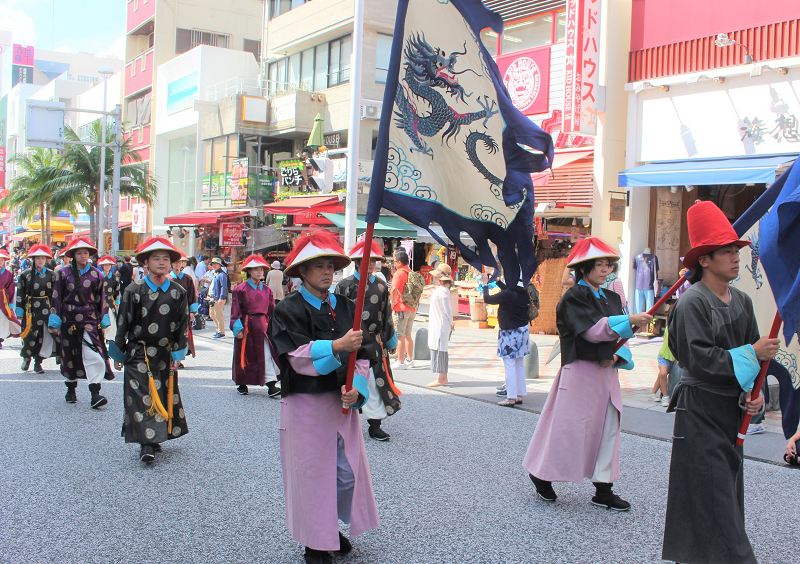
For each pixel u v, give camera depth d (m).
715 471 3.47
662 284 14.64
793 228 3.44
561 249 17.08
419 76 4.31
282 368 3.95
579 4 13.73
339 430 3.95
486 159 4.64
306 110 24.86
